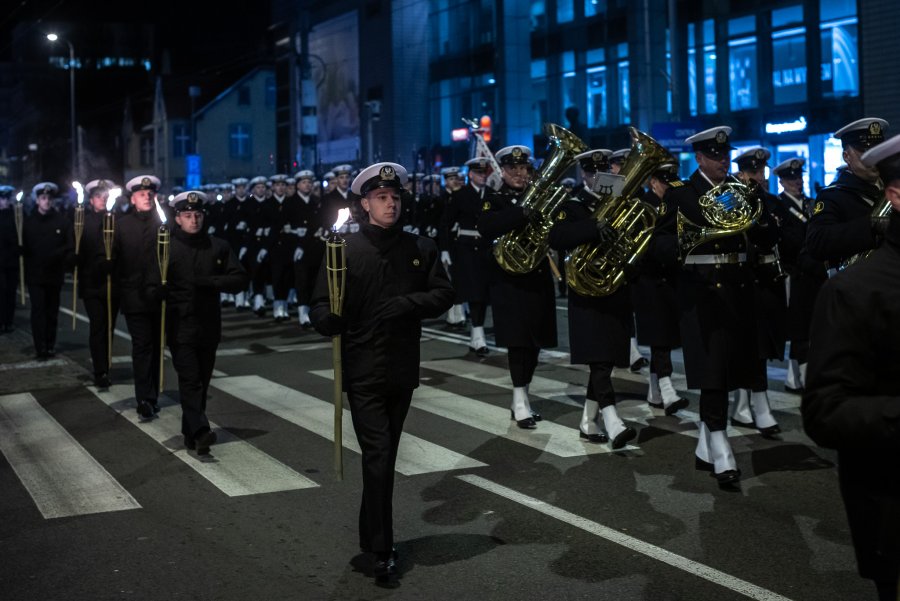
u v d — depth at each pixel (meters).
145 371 9.07
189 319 7.81
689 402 9.54
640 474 7.06
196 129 73.38
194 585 5.13
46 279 12.65
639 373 11.03
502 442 8.05
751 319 6.83
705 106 32.84
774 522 5.96
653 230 7.22
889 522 3.04
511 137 41.91
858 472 3.11
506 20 41.72
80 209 10.45
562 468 7.26
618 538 5.73
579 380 10.70
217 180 73.56
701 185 6.80
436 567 5.36
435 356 12.55
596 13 38.06
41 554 5.61
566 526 5.97
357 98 53.09
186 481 7.04
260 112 74.62
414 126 49.62
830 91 28.56
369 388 5.25
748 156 8.23
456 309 15.29
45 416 9.28
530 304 8.40
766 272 8.12
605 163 8.06
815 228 6.22
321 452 7.81
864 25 23.81
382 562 5.15
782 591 4.92
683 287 6.86
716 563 5.31
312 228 15.55
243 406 9.61
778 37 30.08
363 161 52.69
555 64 40.50
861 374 3.03
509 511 6.29
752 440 7.96
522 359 8.53
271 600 4.93
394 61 49.34
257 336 14.91
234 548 5.68
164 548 5.68
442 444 8.01
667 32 35.50
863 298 3.02
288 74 63.09
